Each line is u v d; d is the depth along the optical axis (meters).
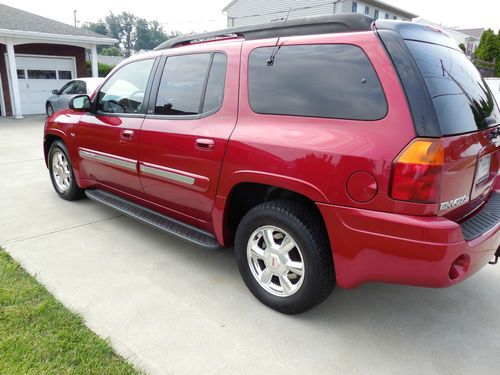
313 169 2.32
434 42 2.46
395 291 3.11
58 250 3.66
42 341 2.33
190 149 3.04
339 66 2.34
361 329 2.62
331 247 2.36
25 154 8.32
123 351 2.33
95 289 3.01
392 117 2.11
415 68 2.11
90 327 2.54
